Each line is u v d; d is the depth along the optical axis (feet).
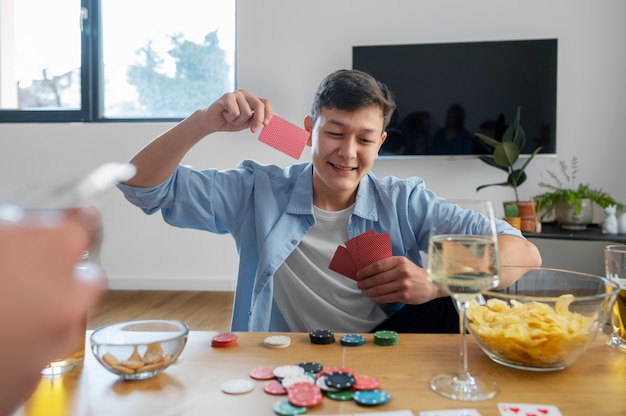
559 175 10.94
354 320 4.37
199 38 12.13
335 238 4.58
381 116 4.21
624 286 2.91
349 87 4.06
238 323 4.50
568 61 10.77
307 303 4.43
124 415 2.10
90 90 12.14
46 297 1.17
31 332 1.15
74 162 12.16
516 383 2.37
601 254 9.30
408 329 4.19
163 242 12.09
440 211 4.45
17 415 2.09
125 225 12.12
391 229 4.51
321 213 4.54
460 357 2.41
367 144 4.18
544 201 10.38
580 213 9.99
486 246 2.20
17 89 12.38
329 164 4.21
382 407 2.14
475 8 10.94
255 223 4.55
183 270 12.10
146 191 4.14
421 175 11.41
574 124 10.85
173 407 2.16
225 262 12.00
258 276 4.27
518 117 10.18
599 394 2.25
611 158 10.79
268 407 2.16
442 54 10.75
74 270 1.25
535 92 10.52
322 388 2.27
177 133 4.04
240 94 3.98
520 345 2.40
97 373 2.52
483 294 2.76
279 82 11.57
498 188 11.18
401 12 11.14
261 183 4.61
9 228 1.20
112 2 12.14
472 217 4.13
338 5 11.31
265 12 11.51
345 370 2.44
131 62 12.28
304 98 11.53
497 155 9.97
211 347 2.86
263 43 11.56
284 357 2.70
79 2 12.05
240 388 2.31
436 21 11.06
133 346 2.45
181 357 2.71
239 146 11.78
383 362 2.63
